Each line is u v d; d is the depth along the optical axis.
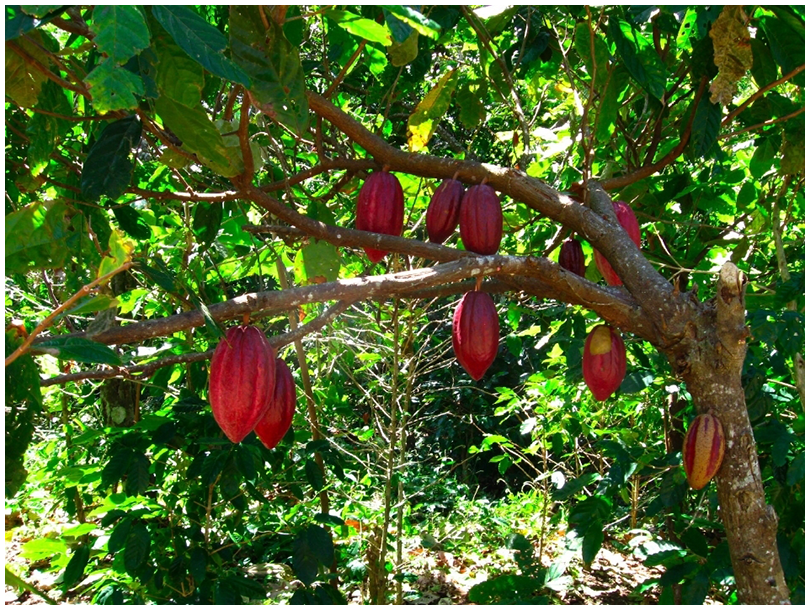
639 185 2.39
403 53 1.55
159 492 2.71
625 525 4.05
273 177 2.58
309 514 2.74
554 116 3.25
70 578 2.17
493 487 5.97
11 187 2.15
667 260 2.57
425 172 1.70
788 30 1.77
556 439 3.36
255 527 2.75
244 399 1.12
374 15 1.80
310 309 2.74
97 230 2.10
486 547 4.12
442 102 1.99
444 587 3.57
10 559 3.62
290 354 3.37
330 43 2.27
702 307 1.42
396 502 3.45
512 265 1.40
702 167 2.73
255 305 1.17
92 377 1.47
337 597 2.27
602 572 3.65
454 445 5.93
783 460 1.84
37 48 1.38
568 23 2.70
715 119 1.93
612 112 2.17
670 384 2.59
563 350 2.77
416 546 3.98
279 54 1.34
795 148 2.06
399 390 3.57
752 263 2.93
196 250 2.81
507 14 2.24
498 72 2.53
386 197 1.61
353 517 3.42
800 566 1.79
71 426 3.05
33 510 4.20
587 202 1.73
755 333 1.73
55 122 1.57
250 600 2.44
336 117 1.69
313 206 2.05
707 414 1.39
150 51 1.18
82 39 1.74
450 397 5.76
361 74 2.94
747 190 2.57
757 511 1.36
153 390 3.00
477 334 1.43
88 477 2.22
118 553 2.18
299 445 2.59
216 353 1.15
